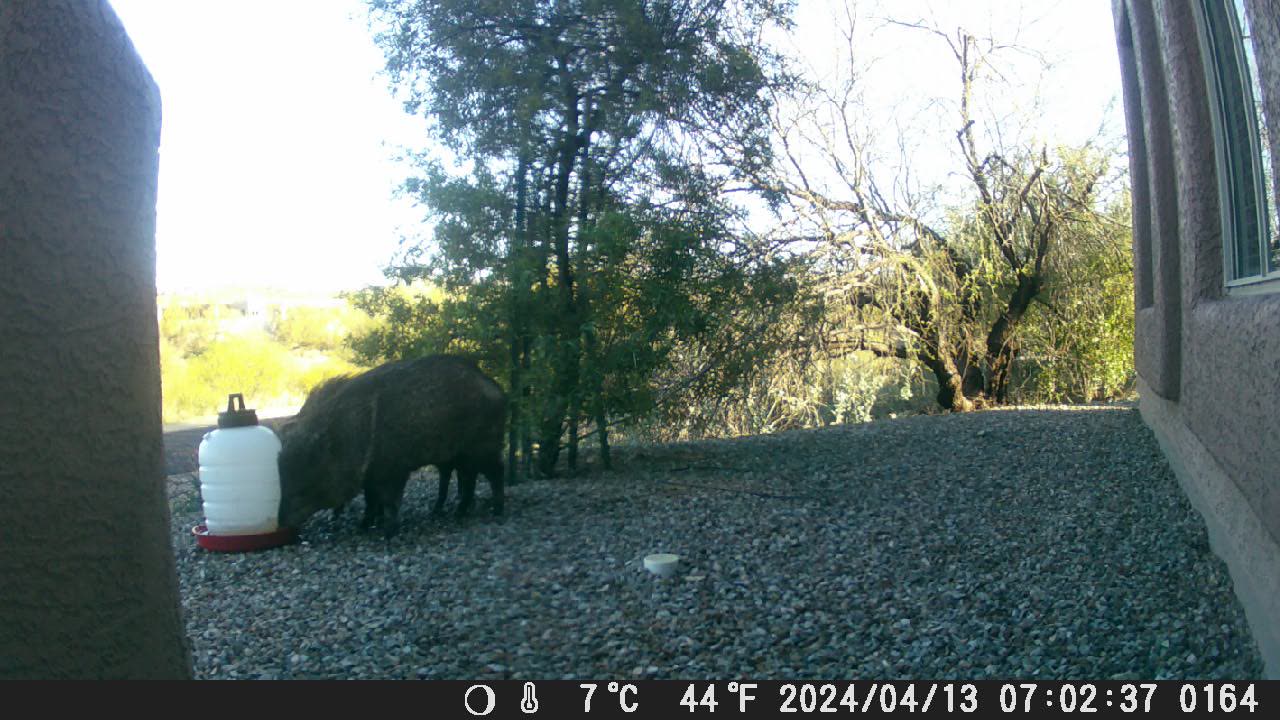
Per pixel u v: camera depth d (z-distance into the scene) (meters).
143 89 2.26
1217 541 5.86
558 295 8.73
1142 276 10.05
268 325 29.66
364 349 9.21
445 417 7.03
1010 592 5.36
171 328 26.28
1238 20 5.08
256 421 6.96
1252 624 4.62
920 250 15.27
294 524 6.82
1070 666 4.36
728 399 11.26
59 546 2.03
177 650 2.34
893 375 16.64
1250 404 4.34
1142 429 10.44
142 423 2.22
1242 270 5.61
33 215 2.00
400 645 4.68
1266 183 4.81
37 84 2.02
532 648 4.62
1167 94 7.39
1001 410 13.88
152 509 2.25
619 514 7.38
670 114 9.16
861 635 4.77
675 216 9.19
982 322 16.41
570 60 9.12
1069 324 16.58
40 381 2.00
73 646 2.05
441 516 7.71
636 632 4.81
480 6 8.69
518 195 8.86
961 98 15.18
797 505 7.50
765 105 9.57
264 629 4.98
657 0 8.88
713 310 9.27
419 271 8.74
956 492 7.96
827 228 14.08
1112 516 6.98
